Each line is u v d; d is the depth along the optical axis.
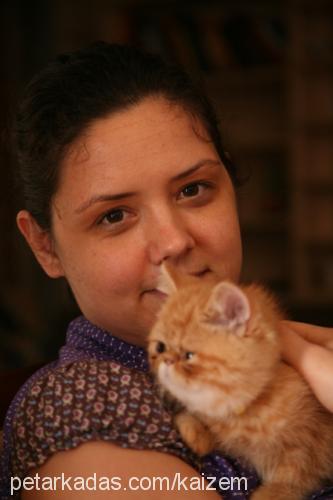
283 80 5.91
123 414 1.27
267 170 6.09
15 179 1.69
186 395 1.45
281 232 6.14
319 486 1.45
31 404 1.33
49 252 1.66
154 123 1.44
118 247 1.45
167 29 5.78
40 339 4.62
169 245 1.44
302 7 5.71
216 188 1.56
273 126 6.10
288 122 5.84
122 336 1.55
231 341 1.43
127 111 1.43
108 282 1.46
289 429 1.40
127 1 5.86
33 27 5.77
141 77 1.48
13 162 1.69
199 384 1.43
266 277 6.17
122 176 1.40
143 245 1.44
